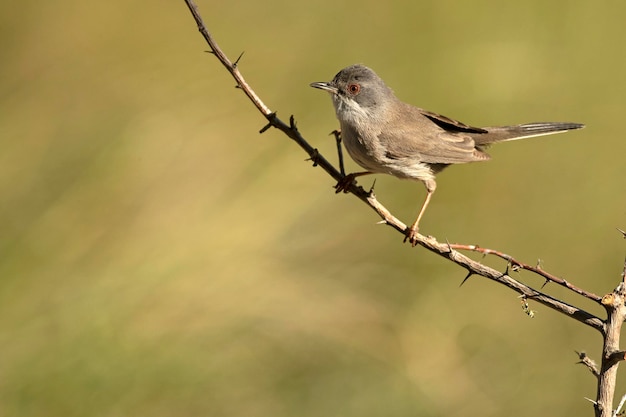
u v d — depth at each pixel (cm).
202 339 1123
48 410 1055
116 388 1073
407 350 1199
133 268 1173
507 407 1142
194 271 1184
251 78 1465
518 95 1512
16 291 1154
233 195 1292
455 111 1477
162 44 1521
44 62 1482
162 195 1281
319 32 1570
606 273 1321
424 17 1606
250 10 1599
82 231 1227
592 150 1464
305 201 1312
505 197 1399
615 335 597
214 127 1380
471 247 670
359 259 1275
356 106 1004
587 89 1538
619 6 1698
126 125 1371
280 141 1371
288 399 1112
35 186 1290
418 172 1014
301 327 1175
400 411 1127
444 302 1264
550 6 1661
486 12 1633
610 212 1379
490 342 1226
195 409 1084
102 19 1536
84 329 1101
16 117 1393
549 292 1299
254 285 1192
